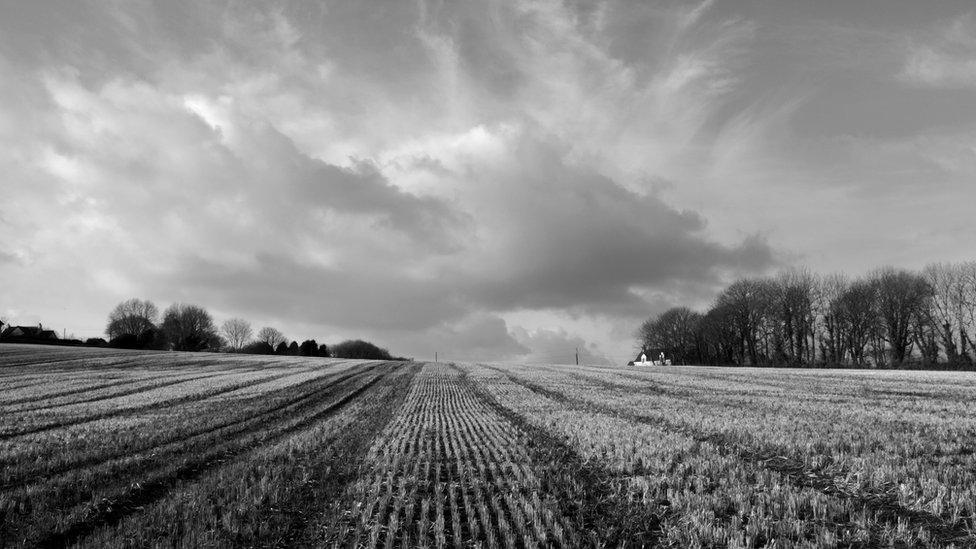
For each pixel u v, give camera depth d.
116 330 140.50
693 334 127.31
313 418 27.86
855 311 93.12
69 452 16.64
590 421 23.02
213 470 15.28
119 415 26.23
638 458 15.18
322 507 11.62
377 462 15.84
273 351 158.00
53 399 32.53
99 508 11.33
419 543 9.30
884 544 8.93
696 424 20.75
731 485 12.10
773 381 46.25
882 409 24.91
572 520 10.57
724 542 9.16
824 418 21.83
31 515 10.81
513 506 11.00
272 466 15.24
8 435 20.33
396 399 38.38
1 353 76.19
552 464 15.23
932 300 84.75
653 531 9.98
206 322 147.88
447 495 12.44
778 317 104.06
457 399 37.50
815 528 9.50
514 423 24.66
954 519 9.71
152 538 9.57
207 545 9.15
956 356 79.38
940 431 18.16
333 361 91.44
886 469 12.56
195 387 41.19
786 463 14.38
